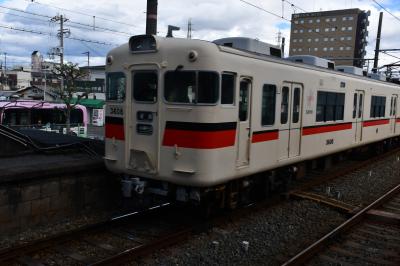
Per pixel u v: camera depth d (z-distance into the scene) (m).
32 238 6.89
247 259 6.29
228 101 7.20
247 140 7.90
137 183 7.56
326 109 11.12
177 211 8.52
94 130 39.03
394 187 11.46
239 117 7.59
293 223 8.11
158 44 7.14
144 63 7.34
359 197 10.35
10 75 76.06
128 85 7.59
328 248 6.82
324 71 10.91
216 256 6.31
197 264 6.02
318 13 91.06
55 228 7.37
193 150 6.83
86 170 7.98
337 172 12.95
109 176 8.51
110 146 7.97
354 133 13.30
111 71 7.90
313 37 92.25
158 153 7.21
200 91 6.77
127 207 8.84
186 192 7.25
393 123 17.83
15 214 6.95
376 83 14.93
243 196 8.58
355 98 13.15
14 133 9.80
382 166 14.85
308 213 8.76
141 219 7.93
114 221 7.46
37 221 7.30
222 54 6.95
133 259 6.00
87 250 6.38
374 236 7.55
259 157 8.27
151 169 7.36
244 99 7.73
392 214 8.59
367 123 14.38
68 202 7.79
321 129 10.90
